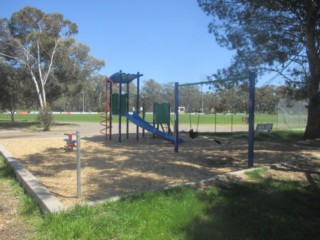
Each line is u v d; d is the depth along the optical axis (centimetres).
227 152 1188
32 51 3356
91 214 462
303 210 510
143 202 513
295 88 1906
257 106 7275
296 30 1662
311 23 1198
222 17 1797
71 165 895
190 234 406
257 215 477
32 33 3231
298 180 725
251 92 877
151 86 9488
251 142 871
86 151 1205
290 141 1623
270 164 904
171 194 558
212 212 483
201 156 1080
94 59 4016
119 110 1631
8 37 3256
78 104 12175
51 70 3556
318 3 1045
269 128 2130
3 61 3431
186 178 726
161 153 1157
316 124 1714
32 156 1062
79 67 3725
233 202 532
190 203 510
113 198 533
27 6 3195
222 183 671
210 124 3812
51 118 2708
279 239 405
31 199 560
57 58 3484
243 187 632
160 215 461
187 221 442
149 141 1622
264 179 715
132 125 3509
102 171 809
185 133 2158
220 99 4469
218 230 421
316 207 527
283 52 1752
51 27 3375
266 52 1788
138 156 1075
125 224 433
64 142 1488
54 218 443
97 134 2106
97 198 558
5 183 699
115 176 748
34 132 2492
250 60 1812
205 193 579
